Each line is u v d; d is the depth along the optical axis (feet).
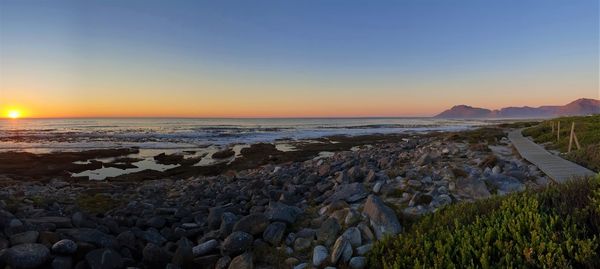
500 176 34.19
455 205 23.56
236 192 48.29
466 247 15.74
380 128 351.67
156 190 62.39
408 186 33.73
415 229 21.34
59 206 38.42
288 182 52.29
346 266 19.16
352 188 32.60
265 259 21.89
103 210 41.04
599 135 67.67
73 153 124.47
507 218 17.60
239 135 224.12
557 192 20.11
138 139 190.19
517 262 14.26
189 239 29.60
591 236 15.12
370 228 23.12
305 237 23.95
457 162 49.32
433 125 451.94
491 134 106.52
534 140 90.68
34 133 233.76
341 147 144.66
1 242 20.22
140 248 25.64
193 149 145.79
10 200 34.35
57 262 19.40
